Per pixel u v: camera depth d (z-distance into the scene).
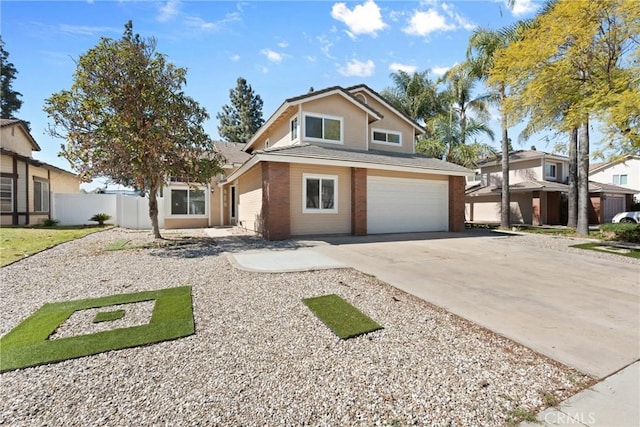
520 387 2.66
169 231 15.05
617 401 2.47
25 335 3.55
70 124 9.34
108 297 4.85
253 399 2.49
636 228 12.38
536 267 7.18
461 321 4.02
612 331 3.74
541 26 10.59
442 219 14.88
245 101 40.00
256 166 13.08
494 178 26.16
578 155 15.03
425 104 23.86
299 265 6.93
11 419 2.24
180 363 3.00
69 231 13.91
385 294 5.06
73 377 2.77
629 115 8.75
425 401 2.47
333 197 12.30
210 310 4.32
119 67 9.48
